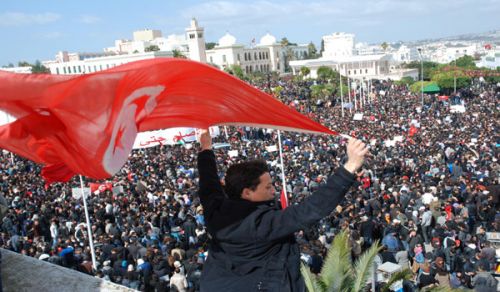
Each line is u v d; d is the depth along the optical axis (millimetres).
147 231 15102
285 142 34312
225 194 2311
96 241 14141
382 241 12867
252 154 29703
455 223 14086
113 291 2920
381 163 24078
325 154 28469
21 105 1678
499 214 14539
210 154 2701
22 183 24703
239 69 116062
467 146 27312
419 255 12109
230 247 2082
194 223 14867
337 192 1903
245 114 2354
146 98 2016
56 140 1820
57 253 12586
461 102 54594
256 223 2006
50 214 18234
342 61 121062
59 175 2312
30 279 3016
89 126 1732
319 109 61031
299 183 20328
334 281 5961
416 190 17875
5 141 1826
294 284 2084
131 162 30844
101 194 21453
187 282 10625
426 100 61250
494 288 9859
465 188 17812
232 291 2061
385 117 46062
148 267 11102
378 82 95500
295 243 2193
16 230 16875
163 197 19312
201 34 125125
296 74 126188
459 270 11945
